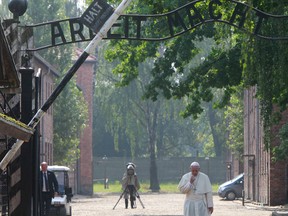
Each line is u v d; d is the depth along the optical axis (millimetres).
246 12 35688
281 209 97812
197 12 35500
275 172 105562
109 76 174500
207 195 46781
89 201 128375
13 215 33844
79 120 138750
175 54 72938
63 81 30266
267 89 47875
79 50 176375
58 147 136125
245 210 96312
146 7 67812
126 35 35281
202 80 73500
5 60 24250
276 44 46750
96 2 30594
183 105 175875
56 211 61781
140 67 173375
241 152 146250
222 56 72938
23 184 33344
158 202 122062
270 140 58125
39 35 134250
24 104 32750
